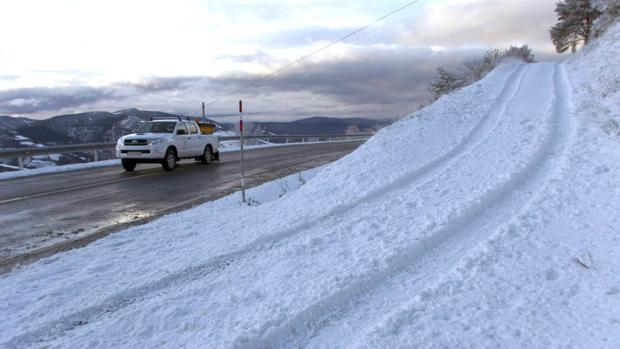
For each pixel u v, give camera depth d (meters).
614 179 5.75
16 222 8.04
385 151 10.01
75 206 9.50
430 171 8.05
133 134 16.33
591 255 4.00
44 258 5.65
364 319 3.48
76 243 6.57
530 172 7.05
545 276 3.76
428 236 4.89
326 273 4.27
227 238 5.91
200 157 18.22
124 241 6.23
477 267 4.04
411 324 3.26
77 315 3.90
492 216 5.44
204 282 4.42
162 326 3.56
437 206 5.92
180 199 10.22
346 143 33.84
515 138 9.55
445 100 17.36
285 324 3.39
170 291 4.32
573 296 3.41
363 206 6.52
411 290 3.87
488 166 7.66
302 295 3.84
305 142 37.62
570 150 7.69
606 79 13.44
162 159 15.77
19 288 4.57
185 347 3.22
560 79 20.45
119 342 3.37
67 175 15.18
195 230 6.65
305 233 5.71
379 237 5.10
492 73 27.42
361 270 4.23
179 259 5.20
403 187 7.27
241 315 3.61
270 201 9.09
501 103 15.23
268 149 27.06
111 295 4.24
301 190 8.35
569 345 2.84
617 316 3.08
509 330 3.06
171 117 17.70
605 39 25.02
